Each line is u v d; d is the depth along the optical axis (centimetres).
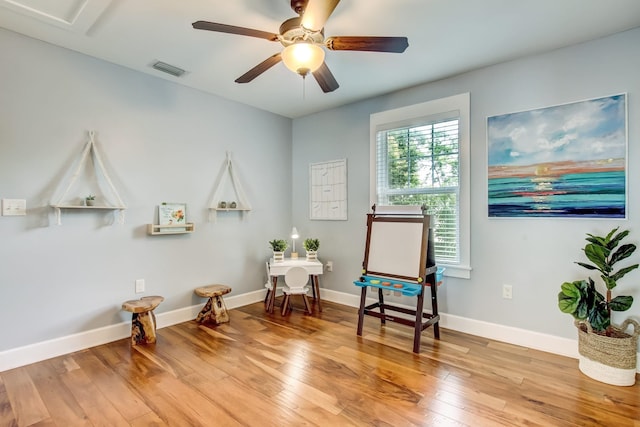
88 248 265
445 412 179
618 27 221
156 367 229
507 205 272
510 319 271
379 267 289
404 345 267
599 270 219
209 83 322
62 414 177
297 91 342
